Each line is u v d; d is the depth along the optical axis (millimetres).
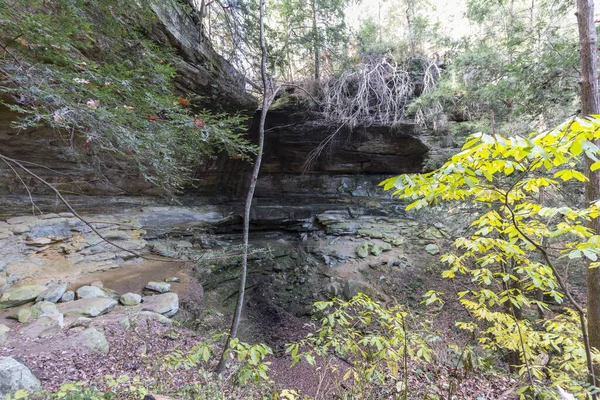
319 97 11312
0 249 5145
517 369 3971
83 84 2447
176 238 8945
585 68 4336
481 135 1276
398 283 9477
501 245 2121
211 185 10992
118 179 7703
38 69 2266
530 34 6035
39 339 3705
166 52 5434
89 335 3838
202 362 4004
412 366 3049
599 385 2635
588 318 4113
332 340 2389
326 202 13383
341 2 8773
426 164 10375
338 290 9266
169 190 4398
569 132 1271
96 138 2586
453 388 2568
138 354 3807
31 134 5570
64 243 6219
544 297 7473
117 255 7008
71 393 1916
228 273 8703
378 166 13414
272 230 12156
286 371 5551
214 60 7586
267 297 9086
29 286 4918
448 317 7191
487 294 2385
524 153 1261
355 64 11078
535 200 5020
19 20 2312
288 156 13016
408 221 12188
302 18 7871
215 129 3604
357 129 12289
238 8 6492
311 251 11000
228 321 7379
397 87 11242
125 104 3002
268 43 7254
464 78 7410
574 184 5684
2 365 2594
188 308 6102
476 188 1823
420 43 11328
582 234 1726
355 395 2506
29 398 2391
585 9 4348
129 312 4922
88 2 3160
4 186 5766
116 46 3762
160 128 3211
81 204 7062
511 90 6109
